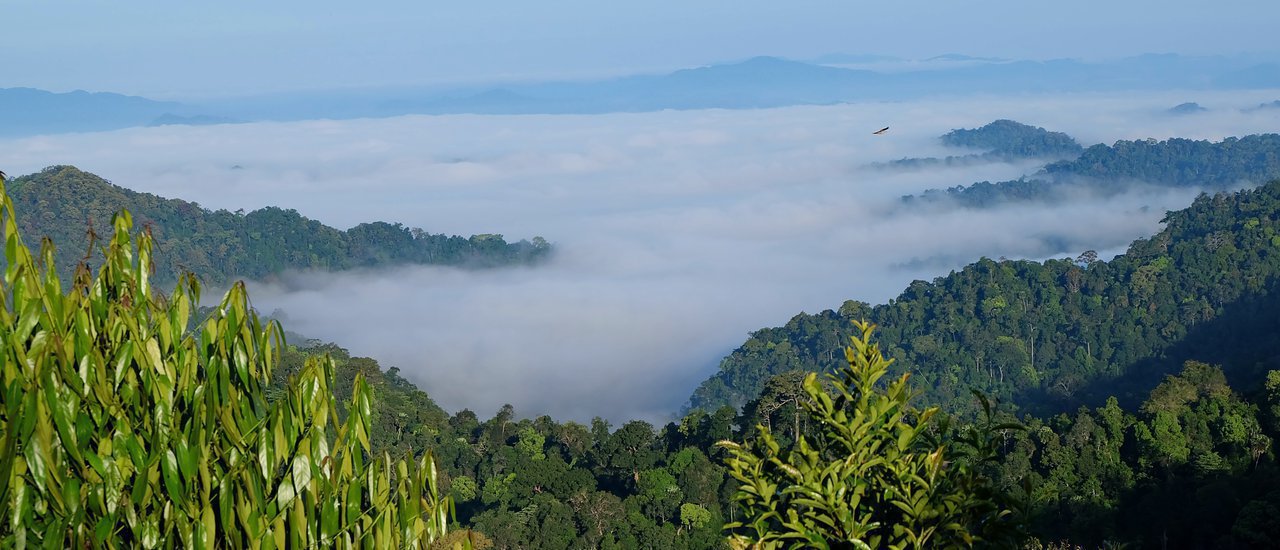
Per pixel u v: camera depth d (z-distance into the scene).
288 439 3.93
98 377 3.68
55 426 3.56
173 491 3.68
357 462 4.12
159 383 3.82
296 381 4.05
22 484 3.50
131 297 3.95
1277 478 29.17
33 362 3.54
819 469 4.74
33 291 3.70
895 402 4.84
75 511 3.55
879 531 4.83
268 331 4.12
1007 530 4.64
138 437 3.77
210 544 3.75
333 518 3.97
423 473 4.20
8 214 3.68
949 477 4.77
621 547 29.97
